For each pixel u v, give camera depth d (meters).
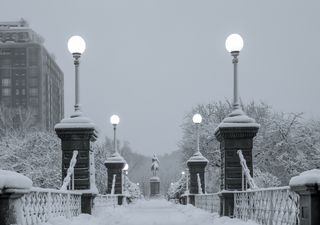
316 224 7.46
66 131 17.33
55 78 153.00
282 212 10.10
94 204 18.73
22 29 140.12
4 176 8.02
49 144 37.81
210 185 44.66
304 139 38.59
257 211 12.66
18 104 134.25
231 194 16.14
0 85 134.88
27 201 10.13
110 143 107.56
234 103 16.88
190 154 47.81
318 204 7.52
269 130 39.56
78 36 18.16
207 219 17.56
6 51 135.38
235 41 16.84
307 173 7.69
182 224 17.66
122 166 33.41
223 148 16.62
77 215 16.48
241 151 16.22
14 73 135.12
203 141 47.00
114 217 18.58
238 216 15.56
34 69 135.12
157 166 80.06
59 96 157.88
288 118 39.62
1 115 71.12
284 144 38.59
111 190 30.94
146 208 33.31
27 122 75.44
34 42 136.38
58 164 36.97
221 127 16.27
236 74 16.95
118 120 34.03
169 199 58.31
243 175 16.05
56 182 34.94
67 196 14.68
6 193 8.02
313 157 37.84
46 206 11.86
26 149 37.44
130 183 55.22
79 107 17.94
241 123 16.31
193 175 29.50
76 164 17.39
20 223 8.45
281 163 38.34
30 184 8.68
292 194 9.09
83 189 17.31
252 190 13.11
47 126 138.50
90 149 17.70
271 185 33.09
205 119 49.06
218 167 45.38
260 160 39.16
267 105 48.25
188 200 29.47
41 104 135.38
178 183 50.50
